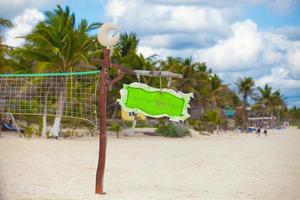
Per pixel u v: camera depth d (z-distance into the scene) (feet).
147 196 28.76
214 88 177.78
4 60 90.33
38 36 85.71
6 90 74.33
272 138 137.49
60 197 27.78
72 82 76.74
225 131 180.96
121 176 38.88
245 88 249.34
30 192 29.40
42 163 45.37
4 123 90.53
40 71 83.30
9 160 46.65
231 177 39.40
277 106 292.81
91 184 33.53
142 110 28.60
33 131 87.30
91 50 95.61
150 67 111.96
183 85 147.54
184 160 53.52
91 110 75.72
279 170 44.70
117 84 110.01
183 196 29.17
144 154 60.49
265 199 28.81
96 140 83.76
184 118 28.99
